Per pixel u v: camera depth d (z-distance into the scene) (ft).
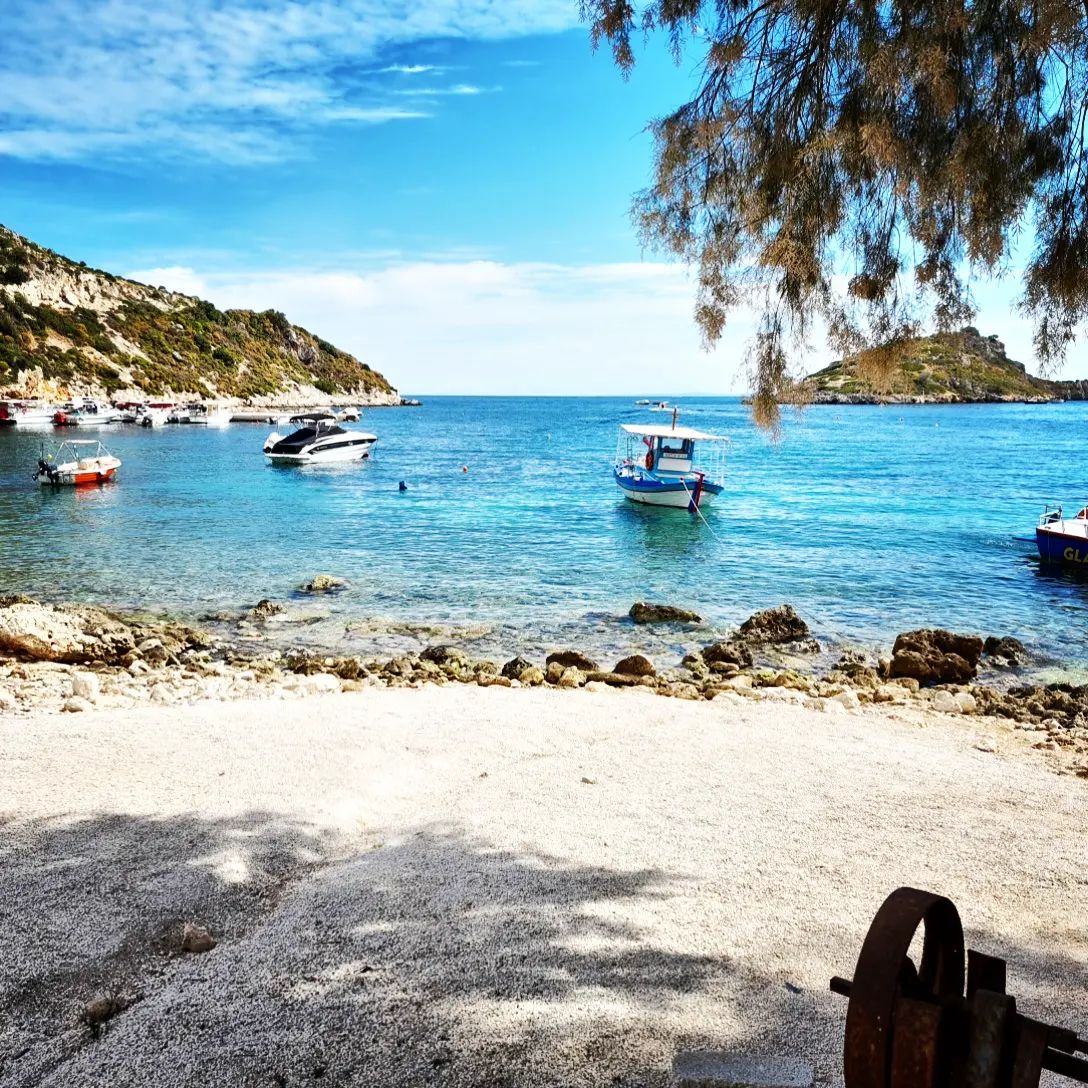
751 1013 13.32
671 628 58.59
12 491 139.85
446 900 16.87
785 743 29.25
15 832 19.70
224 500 131.54
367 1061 12.14
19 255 456.45
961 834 21.21
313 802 21.93
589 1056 12.23
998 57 15.93
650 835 20.58
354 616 61.41
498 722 30.73
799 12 16.97
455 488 149.38
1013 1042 6.37
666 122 19.62
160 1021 13.00
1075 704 39.42
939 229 18.25
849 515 117.60
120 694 36.78
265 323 630.33
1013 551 90.48
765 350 18.70
